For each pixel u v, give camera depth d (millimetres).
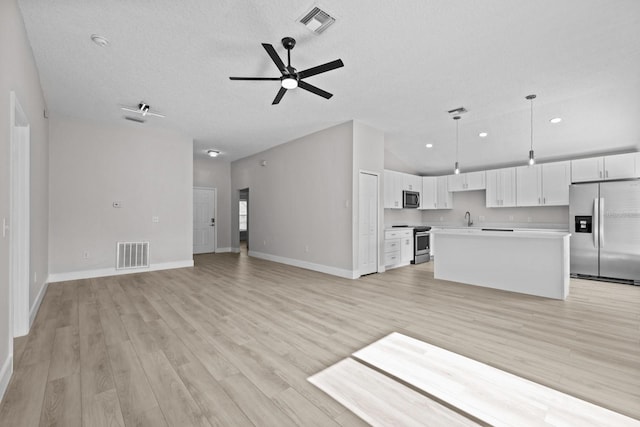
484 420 1463
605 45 2717
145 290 3959
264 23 2400
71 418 1468
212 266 5820
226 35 2562
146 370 1927
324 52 2840
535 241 3756
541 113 4477
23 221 2596
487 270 4172
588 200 4734
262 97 3896
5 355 1787
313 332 2559
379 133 5297
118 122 4887
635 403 1585
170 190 5539
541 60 2986
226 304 3357
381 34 2551
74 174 4574
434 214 7777
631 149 5027
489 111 4391
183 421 1452
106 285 4219
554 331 2562
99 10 2238
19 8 2197
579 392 1688
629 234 4395
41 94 3535
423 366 1983
